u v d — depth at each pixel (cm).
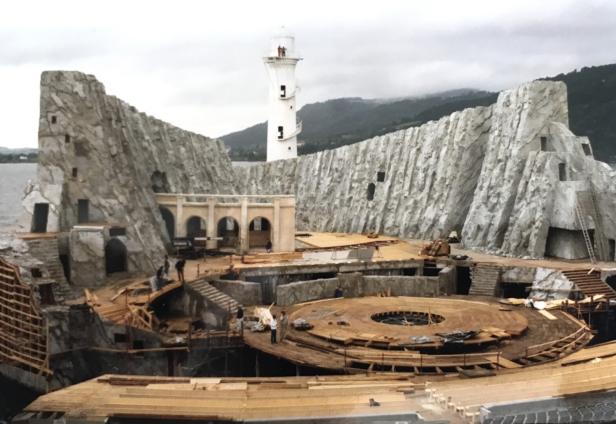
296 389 2761
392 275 6112
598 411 2400
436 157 8238
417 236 8181
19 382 3994
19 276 4144
